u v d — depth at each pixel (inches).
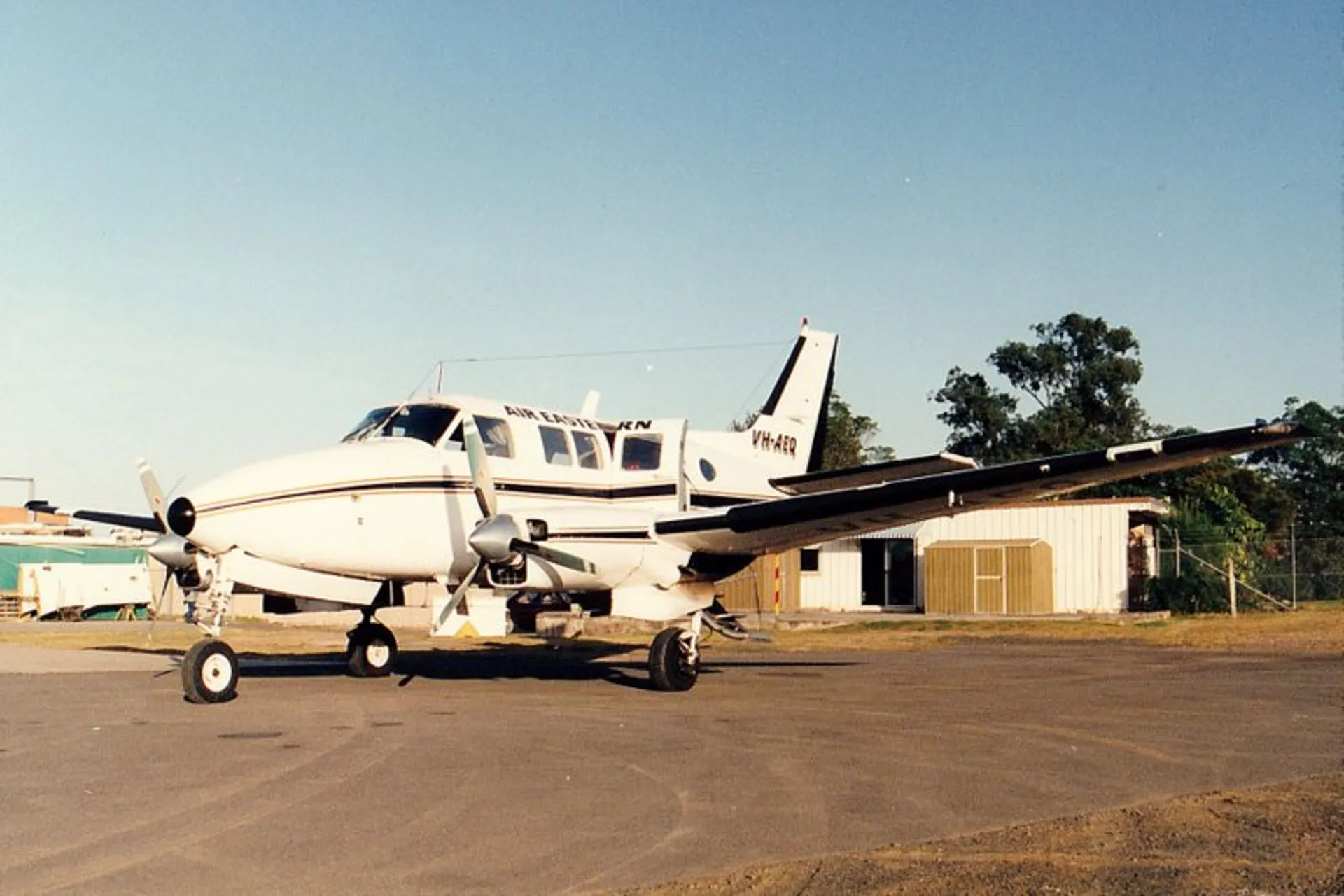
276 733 443.5
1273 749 408.2
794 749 406.3
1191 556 1435.8
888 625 1225.4
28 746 413.7
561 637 1140.5
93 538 1774.1
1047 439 2171.5
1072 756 392.8
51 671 737.6
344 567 593.6
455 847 271.7
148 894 236.5
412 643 1031.6
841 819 299.7
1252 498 2055.9
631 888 241.0
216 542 560.4
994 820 298.8
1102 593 1441.9
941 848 271.0
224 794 327.9
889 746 413.1
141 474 587.8
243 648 975.0
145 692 604.7
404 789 335.0
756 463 804.6
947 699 562.6
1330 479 2143.2
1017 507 1488.7
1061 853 266.5
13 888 239.9
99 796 325.4
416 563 609.3
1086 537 1456.7
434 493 609.9
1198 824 294.5
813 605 1585.9
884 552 1630.2
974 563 1444.4
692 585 626.8
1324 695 573.6
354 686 632.4
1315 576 1673.2
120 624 1497.3
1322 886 240.2
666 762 380.5
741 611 1524.4
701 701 552.1
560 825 293.0
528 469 640.4
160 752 398.9
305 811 306.8
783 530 598.5
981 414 2246.6
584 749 405.4
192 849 269.4
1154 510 1456.7
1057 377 2279.8
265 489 567.5
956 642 1007.0
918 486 553.6
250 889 239.9
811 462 874.8
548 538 585.9
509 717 491.8
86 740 426.3
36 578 1616.6
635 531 603.8
